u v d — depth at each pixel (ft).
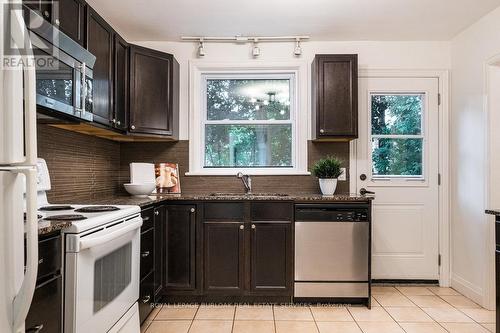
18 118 3.22
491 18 9.03
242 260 9.23
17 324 3.23
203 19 9.62
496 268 6.69
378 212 11.16
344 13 9.23
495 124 8.98
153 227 8.54
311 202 9.16
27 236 3.25
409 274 11.10
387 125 11.35
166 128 10.19
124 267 6.30
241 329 7.80
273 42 11.14
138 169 10.43
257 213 9.24
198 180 11.15
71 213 5.81
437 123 11.16
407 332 7.64
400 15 9.31
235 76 11.53
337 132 10.06
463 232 10.19
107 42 8.02
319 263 9.12
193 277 9.25
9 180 3.16
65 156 8.15
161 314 8.68
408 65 11.15
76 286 4.66
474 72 9.73
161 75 10.06
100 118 7.63
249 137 11.58
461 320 8.29
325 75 10.11
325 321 8.21
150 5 8.80
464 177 10.18
